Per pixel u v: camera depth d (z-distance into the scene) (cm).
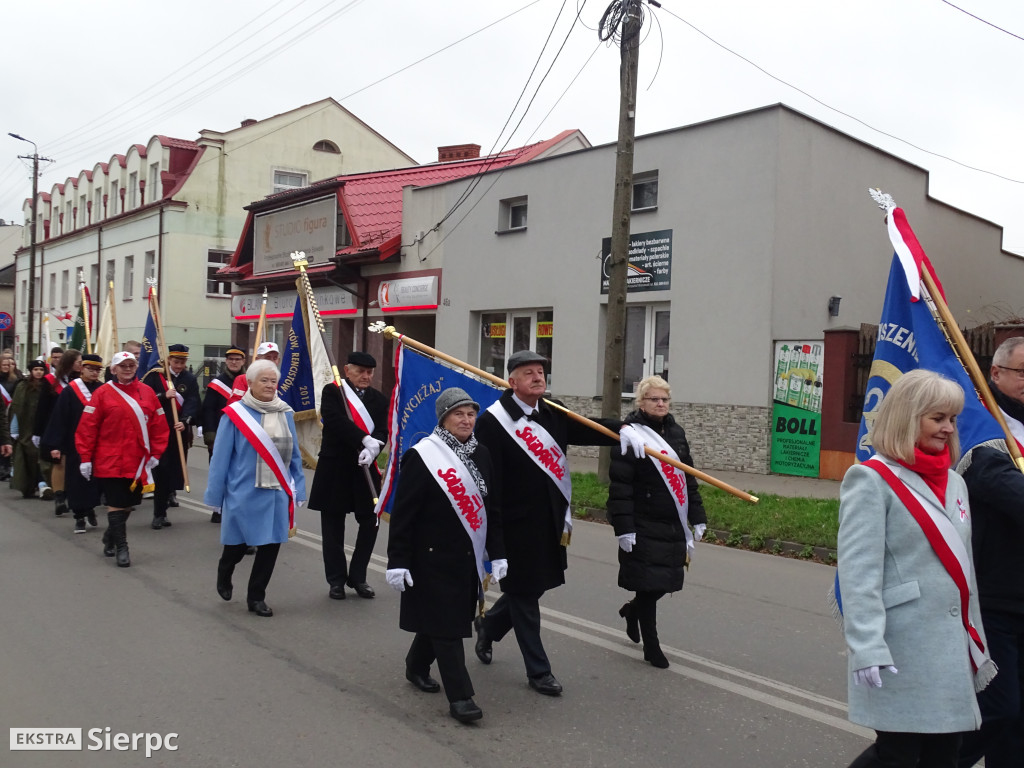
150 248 3388
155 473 1017
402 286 2139
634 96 1195
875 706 303
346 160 3597
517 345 1897
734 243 1470
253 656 576
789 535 941
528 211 1828
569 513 538
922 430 306
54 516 1106
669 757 434
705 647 614
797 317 1472
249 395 692
